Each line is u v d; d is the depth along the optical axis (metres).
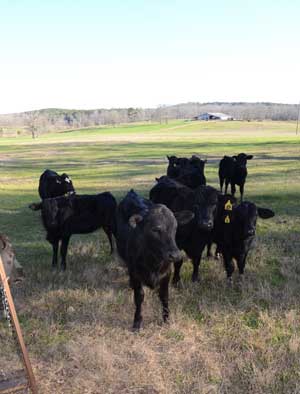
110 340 6.19
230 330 6.39
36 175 28.72
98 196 9.79
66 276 8.78
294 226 12.86
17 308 7.25
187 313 7.01
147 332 6.42
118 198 18.42
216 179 24.16
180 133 103.00
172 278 8.72
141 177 25.97
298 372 5.28
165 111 198.50
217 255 9.91
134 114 185.62
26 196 19.66
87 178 26.25
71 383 5.18
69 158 41.88
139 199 7.92
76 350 5.79
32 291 7.96
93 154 45.78
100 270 9.03
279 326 6.54
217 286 8.20
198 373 5.33
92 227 9.70
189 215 6.71
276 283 8.36
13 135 133.75
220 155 40.16
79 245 11.03
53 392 5.03
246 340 6.08
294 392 4.90
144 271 6.36
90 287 8.10
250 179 24.17
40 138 104.81
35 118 164.00
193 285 8.25
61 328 6.55
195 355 5.79
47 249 11.05
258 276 8.71
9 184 24.17
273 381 5.09
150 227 6.05
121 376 5.30
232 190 18.77
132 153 45.41
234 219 8.33
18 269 6.47
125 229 7.43
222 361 5.62
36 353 5.84
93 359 5.58
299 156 37.72
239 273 8.65
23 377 4.90
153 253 6.13
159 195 9.96
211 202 8.22
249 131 105.31
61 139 91.62
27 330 6.46
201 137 79.56
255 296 7.59
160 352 5.89
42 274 8.92
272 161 33.84
